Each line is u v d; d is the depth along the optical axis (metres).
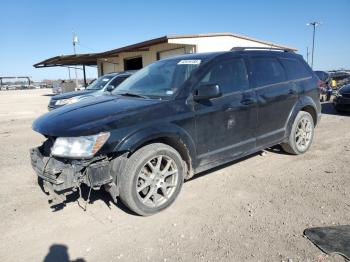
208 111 4.39
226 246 3.25
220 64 4.73
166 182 4.07
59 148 3.62
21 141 8.63
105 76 12.93
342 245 3.15
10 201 4.50
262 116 5.18
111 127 3.62
